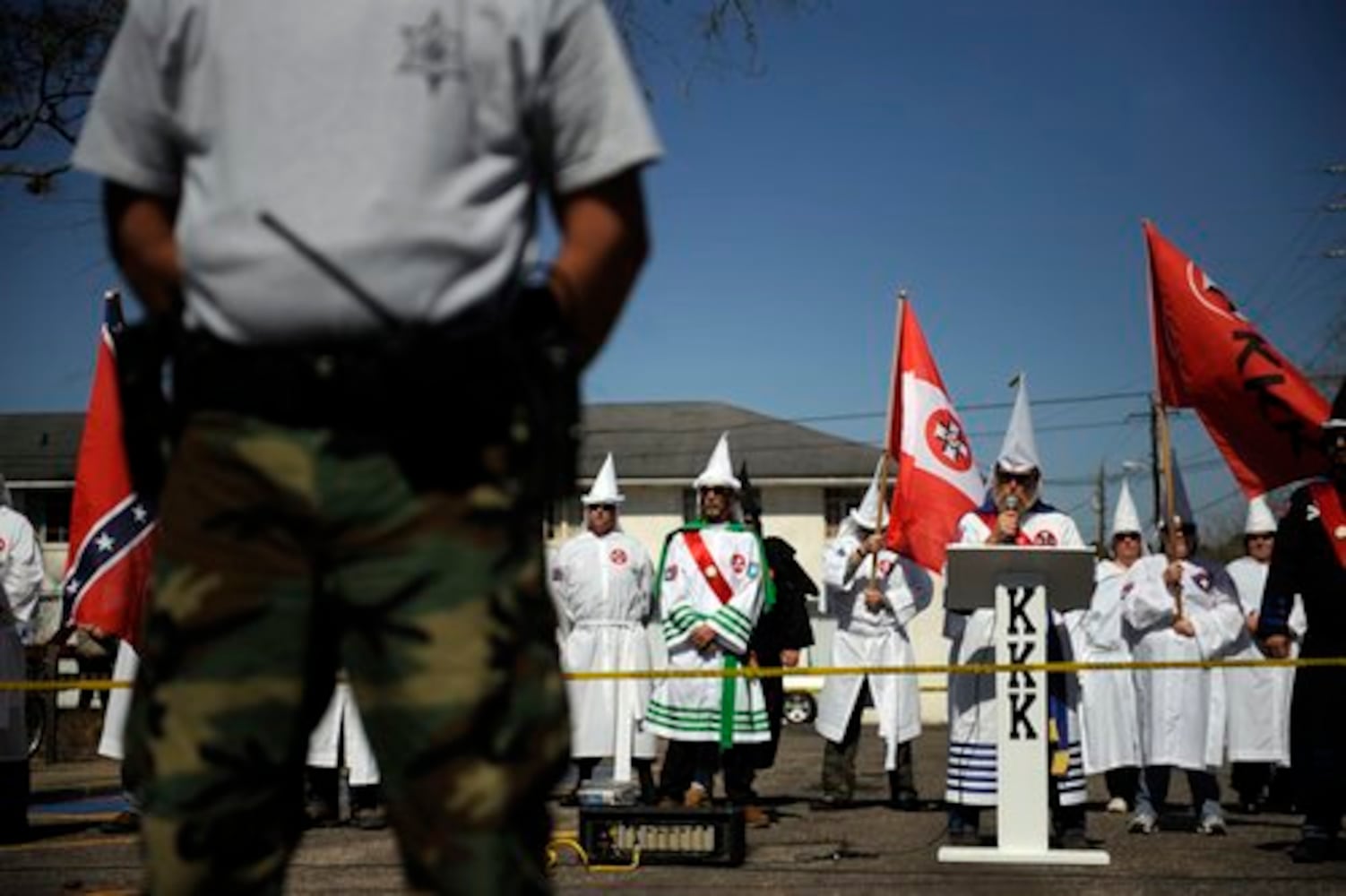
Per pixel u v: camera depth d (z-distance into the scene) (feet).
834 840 31.83
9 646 32.94
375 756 6.61
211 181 6.82
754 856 29.14
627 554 41.29
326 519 6.45
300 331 6.51
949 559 27.86
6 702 32.42
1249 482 31.50
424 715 6.36
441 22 6.75
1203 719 34.50
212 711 6.50
